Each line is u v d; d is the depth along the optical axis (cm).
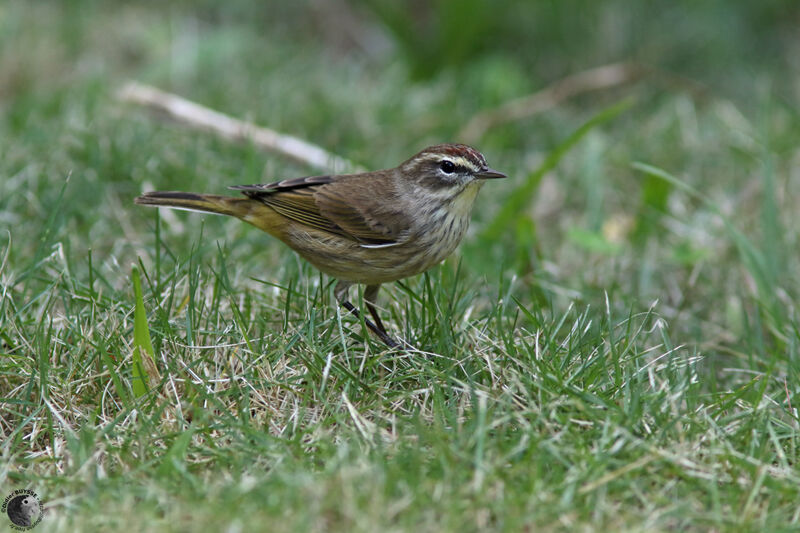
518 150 1634
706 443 805
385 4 1938
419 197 1001
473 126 1644
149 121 1500
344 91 1709
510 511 694
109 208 1264
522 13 1966
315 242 1014
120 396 831
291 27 2078
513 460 759
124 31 1919
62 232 1184
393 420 813
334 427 826
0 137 1406
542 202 1483
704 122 1677
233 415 845
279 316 1027
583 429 816
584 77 1717
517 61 1941
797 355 1026
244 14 2066
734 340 1149
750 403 900
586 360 895
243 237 1201
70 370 870
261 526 661
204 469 767
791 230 1363
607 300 979
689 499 732
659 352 1047
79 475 747
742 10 1991
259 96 1661
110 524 685
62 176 1302
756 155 1554
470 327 966
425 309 1005
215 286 985
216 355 920
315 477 729
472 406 838
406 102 1698
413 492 697
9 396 869
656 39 1936
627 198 1505
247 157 1386
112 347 909
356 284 1142
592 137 1487
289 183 1034
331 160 1429
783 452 820
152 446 781
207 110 1562
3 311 936
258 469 754
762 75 1897
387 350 939
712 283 1249
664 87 1798
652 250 1328
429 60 1911
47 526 695
